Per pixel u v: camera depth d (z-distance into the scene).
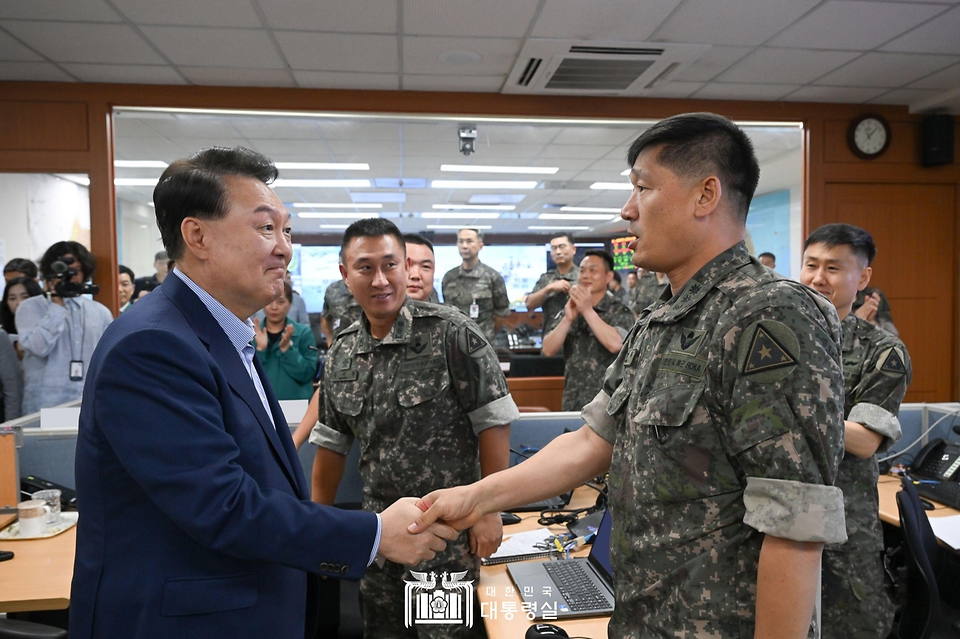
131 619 0.79
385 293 1.49
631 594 0.85
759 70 3.49
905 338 4.21
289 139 4.88
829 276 1.61
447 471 1.51
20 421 2.23
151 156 5.34
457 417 1.53
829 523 0.68
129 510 0.81
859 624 1.50
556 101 3.88
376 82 3.64
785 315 0.73
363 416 1.54
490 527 1.39
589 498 2.02
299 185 7.12
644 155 0.86
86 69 3.37
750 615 0.74
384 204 8.52
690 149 0.82
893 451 2.61
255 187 0.92
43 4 2.65
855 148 4.08
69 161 3.55
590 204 8.52
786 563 0.69
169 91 3.62
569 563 1.49
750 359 0.73
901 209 4.18
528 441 2.27
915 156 4.17
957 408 2.55
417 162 5.91
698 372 0.78
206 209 0.89
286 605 0.90
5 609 1.35
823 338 0.73
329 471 1.71
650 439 0.82
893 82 3.70
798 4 2.73
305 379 3.07
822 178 4.09
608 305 3.11
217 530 0.79
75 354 3.10
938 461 2.39
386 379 1.51
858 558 1.52
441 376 1.50
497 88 3.76
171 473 0.77
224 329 0.94
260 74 3.49
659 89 3.79
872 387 1.57
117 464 0.81
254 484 0.84
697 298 0.82
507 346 6.41
